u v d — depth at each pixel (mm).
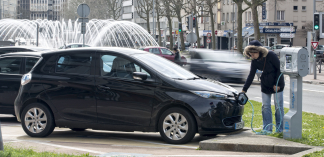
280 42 95000
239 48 50625
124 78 10156
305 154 7312
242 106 10180
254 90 25078
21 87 11117
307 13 95812
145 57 10523
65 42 60375
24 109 10938
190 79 10289
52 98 10672
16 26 58438
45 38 60594
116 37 58219
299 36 94938
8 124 13531
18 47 18719
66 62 10836
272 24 93000
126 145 9719
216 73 26359
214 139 9031
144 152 8719
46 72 10914
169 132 9758
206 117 9445
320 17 33906
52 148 9141
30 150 8398
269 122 10164
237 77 26062
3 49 18875
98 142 10258
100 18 115375
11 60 13609
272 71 9883
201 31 119750
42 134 10781
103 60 10461
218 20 111562
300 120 8883
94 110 10312
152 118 9828
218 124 9547
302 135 9109
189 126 9570
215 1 70875
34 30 60094
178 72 10484
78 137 11078
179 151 8758
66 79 10633
